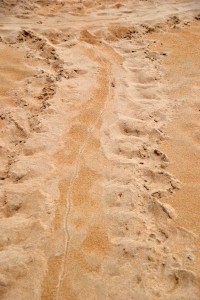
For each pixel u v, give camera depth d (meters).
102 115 3.12
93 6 5.09
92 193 2.42
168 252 2.07
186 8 5.14
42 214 2.27
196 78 3.64
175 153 2.75
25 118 3.06
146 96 3.38
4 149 2.76
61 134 2.90
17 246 2.10
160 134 2.92
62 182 2.50
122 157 2.71
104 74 3.67
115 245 2.11
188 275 1.95
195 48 4.16
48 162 2.65
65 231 2.18
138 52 4.08
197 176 2.56
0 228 2.19
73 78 3.59
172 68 3.79
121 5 5.15
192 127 2.99
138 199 2.37
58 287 1.92
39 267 2.00
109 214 2.29
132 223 2.22
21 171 2.56
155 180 2.52
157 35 4.45
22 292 1.89
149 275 1.96
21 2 4.95
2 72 3.65
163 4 5.25
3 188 2.45
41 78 3.57
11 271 1.97
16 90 3.40
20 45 4.12
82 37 4.31
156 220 2.25
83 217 2.27
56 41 4.21
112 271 1.98
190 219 2.26
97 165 2.63
